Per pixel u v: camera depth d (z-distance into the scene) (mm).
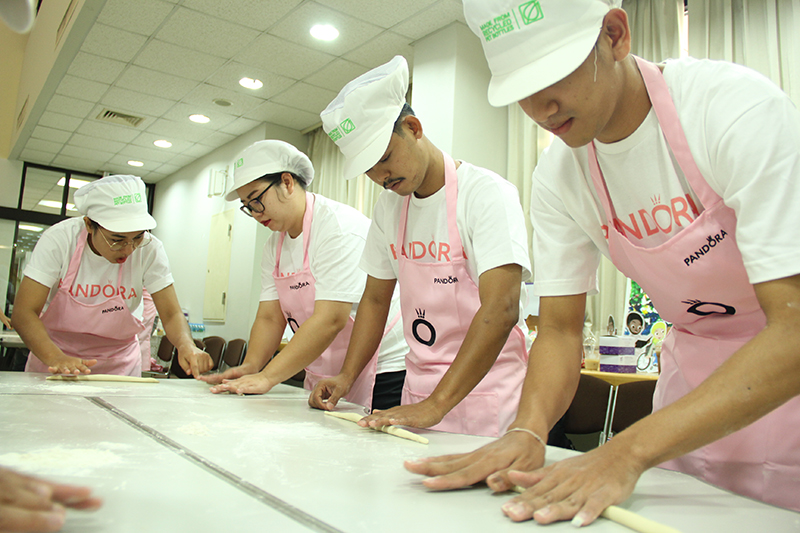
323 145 5297
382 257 1497
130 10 3600
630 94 855
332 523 494
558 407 860
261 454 768
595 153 955
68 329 1964
